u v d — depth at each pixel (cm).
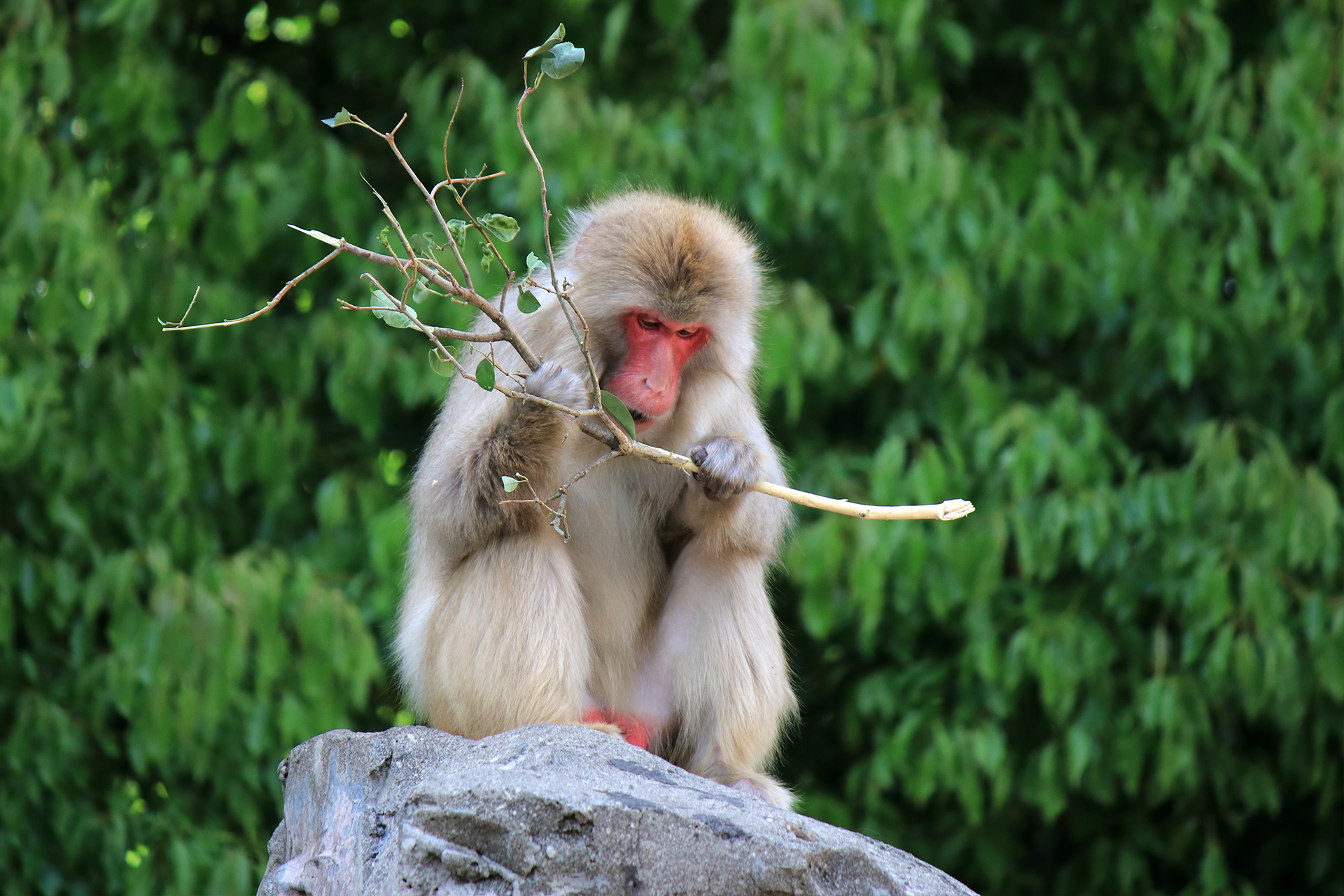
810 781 1265
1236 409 1283
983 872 1254
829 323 1157
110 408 1159
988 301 1218
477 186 1201
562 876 502
